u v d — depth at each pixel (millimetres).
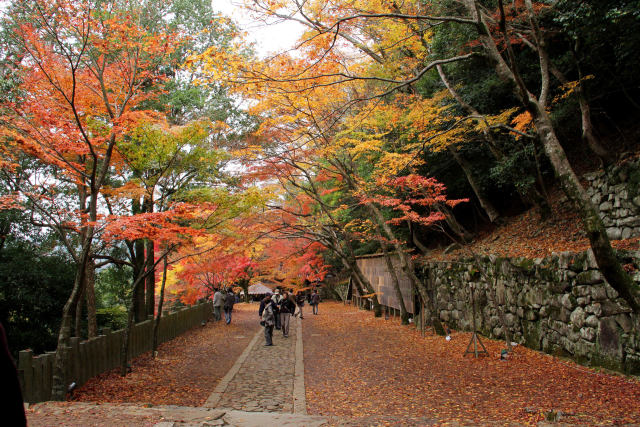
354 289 27766
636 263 6738
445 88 13742
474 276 12422
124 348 8609
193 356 10953
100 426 4551
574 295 7957
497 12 10531
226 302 18594
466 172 14461
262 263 21797
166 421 4820
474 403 5992
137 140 9055
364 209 19234
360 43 12281
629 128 11289
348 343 12242
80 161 9359
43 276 11625
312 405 6441
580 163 12617
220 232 11164
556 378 6977
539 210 12445
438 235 19625
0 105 7148
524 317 9828
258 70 7402
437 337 12266
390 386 7301
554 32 10094
